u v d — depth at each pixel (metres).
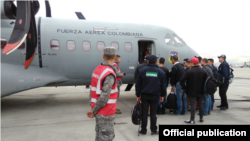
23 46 5.61
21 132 3.81
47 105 6.43
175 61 5.06
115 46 6.34
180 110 5.15
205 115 5.13
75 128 4.08
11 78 5.27
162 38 6.96
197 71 4.23
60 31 5.93
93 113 2.04
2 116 5.00
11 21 5.73
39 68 5.73
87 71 6.16
